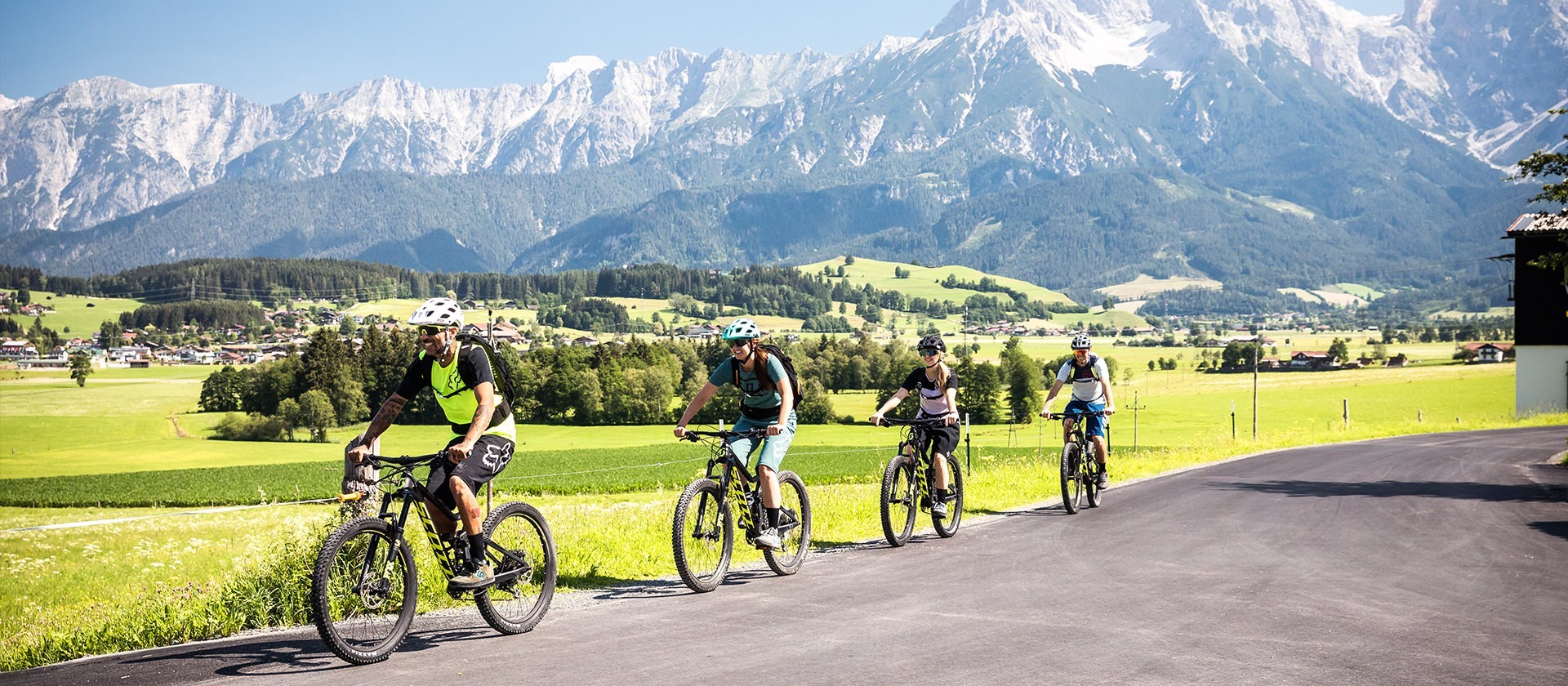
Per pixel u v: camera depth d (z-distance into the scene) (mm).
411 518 8125
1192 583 8266
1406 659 5949
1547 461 22484
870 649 6191
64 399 157875
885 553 9992
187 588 8531
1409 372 139625
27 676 5852
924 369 10969
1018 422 102062
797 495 9109
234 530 32156
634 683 5504
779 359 8664
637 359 123875
